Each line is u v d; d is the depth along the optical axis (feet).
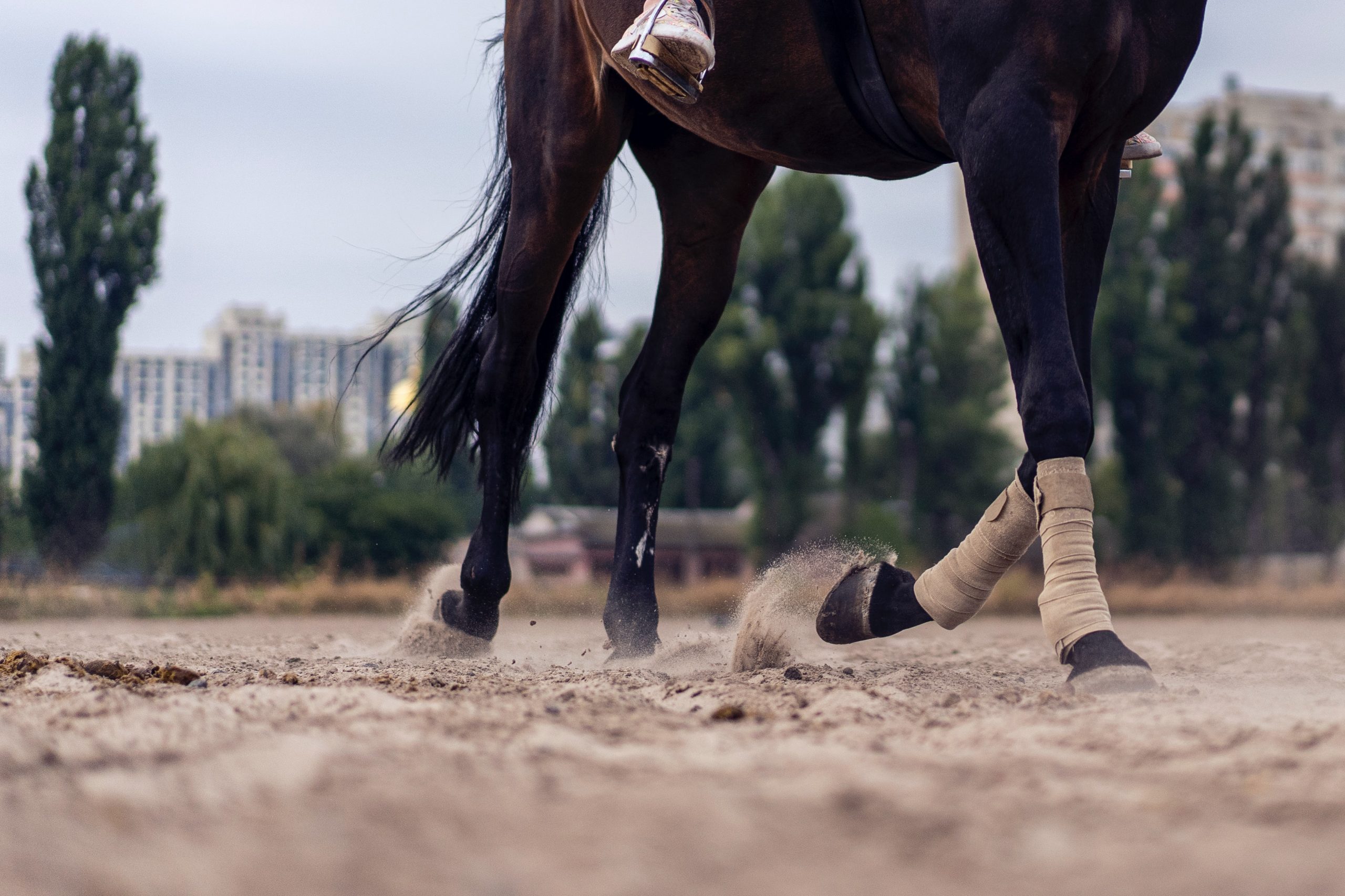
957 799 6.10
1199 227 110.83
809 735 8.25
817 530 128.26
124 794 6.14
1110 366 108.68
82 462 83.87
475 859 5.11
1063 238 12.17
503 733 7.97
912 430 132.87
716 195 16.87
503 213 18.62
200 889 4.75
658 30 12.34
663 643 16.37
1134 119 11.59
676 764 7.00
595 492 160.45
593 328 123.24
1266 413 110.63
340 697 9.24
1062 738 7.82
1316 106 281.13
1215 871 4.97
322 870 4.97
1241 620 54.24
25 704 9.89
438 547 121.39
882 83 12.21
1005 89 10.84
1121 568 98.27
